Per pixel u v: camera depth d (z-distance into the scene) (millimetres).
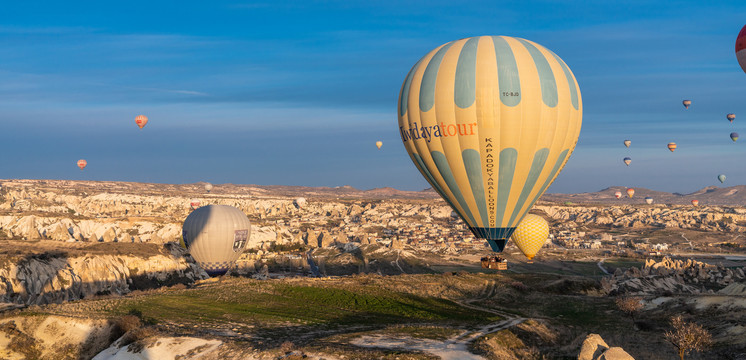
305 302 57719
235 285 65625
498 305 62812
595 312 58875
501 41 49781
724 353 40500
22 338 42656
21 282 100250
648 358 39562
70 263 113375
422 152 51906
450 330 41469
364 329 44906
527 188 50594
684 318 53281
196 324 44000
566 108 49500
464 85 48062
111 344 40938
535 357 36969
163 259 134000
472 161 49312
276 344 36906
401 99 52969
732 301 55812
